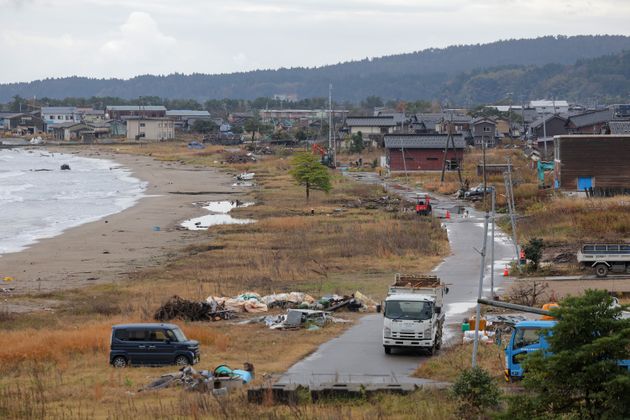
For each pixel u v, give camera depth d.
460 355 34.50
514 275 57.28
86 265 67.12
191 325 44.00
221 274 61.38
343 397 28.12
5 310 49.88
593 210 77.25
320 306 48.59
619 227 70.88
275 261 66.19
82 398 29.62
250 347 38.72
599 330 20.41
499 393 25.27
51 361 36.62
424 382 30.27
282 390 28.23
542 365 20.53
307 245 73.56
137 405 28.16
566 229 72.12
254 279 58.41
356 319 46.22
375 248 70.12
